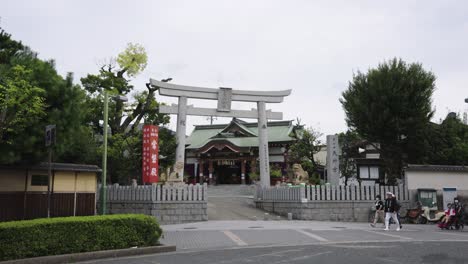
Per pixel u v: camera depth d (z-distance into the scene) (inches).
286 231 747.4
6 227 441.7
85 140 1119.0
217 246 585.6
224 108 1294.3
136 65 1354.6
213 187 1882.4
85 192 845.8
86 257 483.8
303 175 1316.4
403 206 1007.0
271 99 1341.0
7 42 684.7
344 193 1016.9
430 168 1026.1
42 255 464.8
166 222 940.6
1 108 514.9
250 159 2004.2
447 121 1311.5
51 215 788.6
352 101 1250.0
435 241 621.0
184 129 1248.2
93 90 1293.1
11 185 749.9
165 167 1279.5
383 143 1249.4
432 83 1206.9
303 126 1966.0
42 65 612.4
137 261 467.8
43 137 589.6
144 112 1347.2
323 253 504.7
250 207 1240.8
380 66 1247.5
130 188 995.3
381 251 518.9
